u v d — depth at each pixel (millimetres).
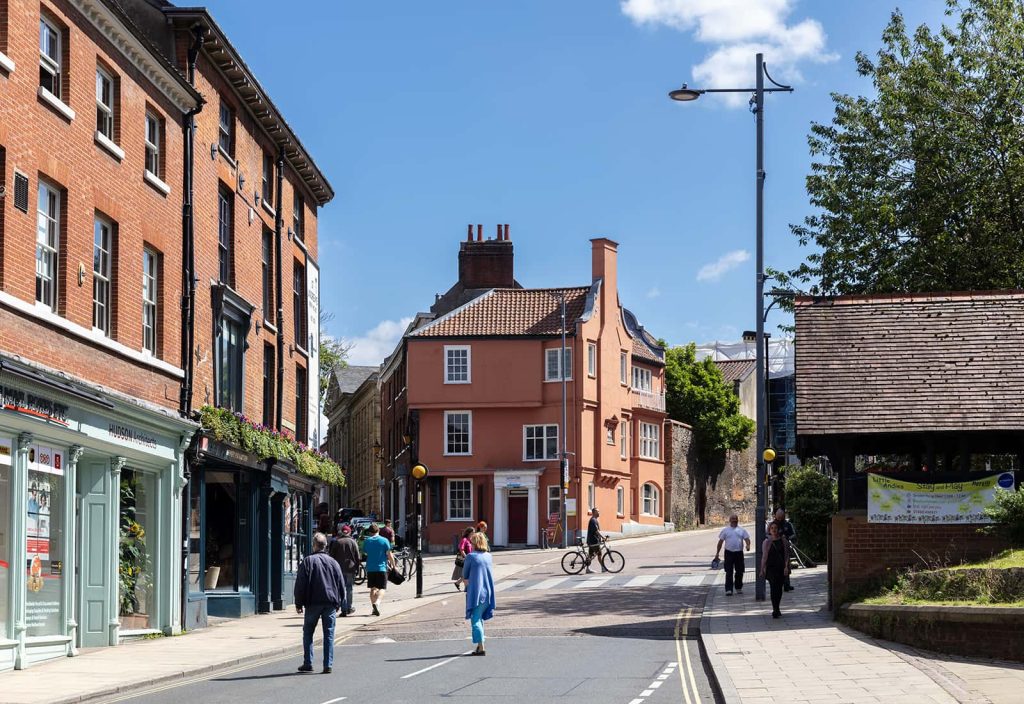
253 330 28625
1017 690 13422
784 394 86938
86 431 19031
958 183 33062
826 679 14594
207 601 26047
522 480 58125
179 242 23859
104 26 20422
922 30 35094
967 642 16766
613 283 62844
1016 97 33312
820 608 23547
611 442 61312
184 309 23875
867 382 22453
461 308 61188
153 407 21312
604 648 19156
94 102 20156
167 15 24344
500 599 28953
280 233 31172
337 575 17109
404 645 20766
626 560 42281
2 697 14227
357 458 85625
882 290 32969
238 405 27297
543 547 56688
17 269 17281
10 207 17094
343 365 78438
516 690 14477
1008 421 21094
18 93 17422
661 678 15500
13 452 17109
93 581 20328
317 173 34031
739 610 23953
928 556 21000
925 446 23781
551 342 59344
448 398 59344
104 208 20406
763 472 26328
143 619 22172
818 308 24297
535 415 59094
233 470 27141
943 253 32281
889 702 12859
